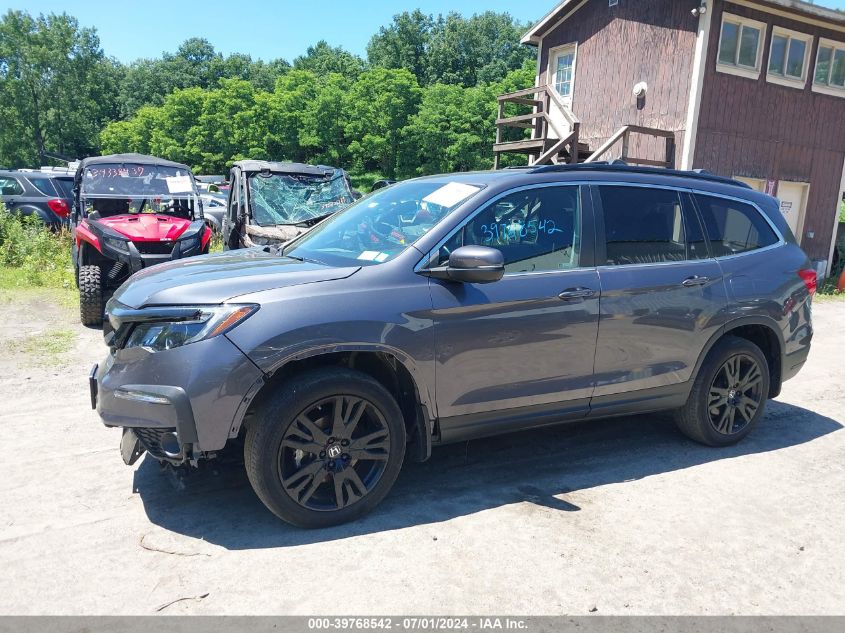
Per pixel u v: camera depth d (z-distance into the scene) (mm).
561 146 12891
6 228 11516
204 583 2809
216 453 3211
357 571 2920
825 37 13719
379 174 63312
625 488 3869
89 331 7590
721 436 4531
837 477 4113
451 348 3439
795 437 4863
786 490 3898
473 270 3254
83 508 3461
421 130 59062
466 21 94375
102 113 91312
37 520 3326
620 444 4605
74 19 83625
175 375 2988
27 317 8125
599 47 14523
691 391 4398
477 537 3246
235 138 64750
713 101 12609
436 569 2953
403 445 3449
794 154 14023
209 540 3160
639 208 4168
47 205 12773
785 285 4637
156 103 103062
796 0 12477
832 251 15320
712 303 4277
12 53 80312
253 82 107375
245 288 3172
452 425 3570
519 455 4355
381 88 61625
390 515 3459
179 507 3490
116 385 3133
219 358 2979
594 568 3002
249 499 3598
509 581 2877
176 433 2986
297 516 3205
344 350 3166
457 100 58969
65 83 82375
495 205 3688
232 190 9820
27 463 4016
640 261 4074
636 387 4105
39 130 81812
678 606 2746
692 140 12508
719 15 12211
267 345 3033
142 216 8711
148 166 9578
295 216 9312
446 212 3633
